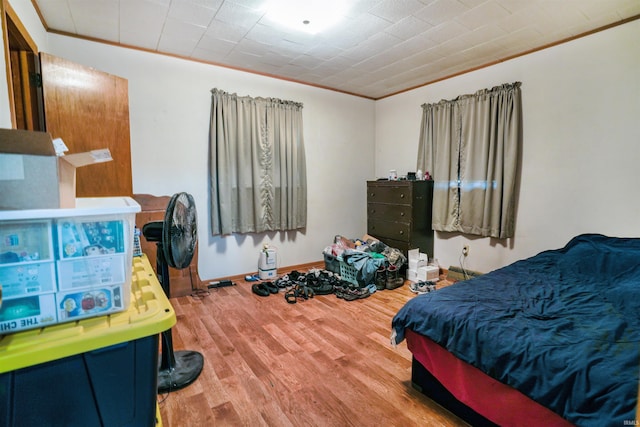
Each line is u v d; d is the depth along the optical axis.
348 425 1.53
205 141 3.44
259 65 3.49
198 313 2.80
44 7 2.29
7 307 0.69
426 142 4.06
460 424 1.54
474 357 1.41
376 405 1.67
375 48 3.03
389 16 2.44
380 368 1.99
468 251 3.73
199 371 1.91
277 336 2.39
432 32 2.71
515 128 3.16
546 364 1.19
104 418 0.75
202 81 3.37
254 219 3.74
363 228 4.89
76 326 0.74
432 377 1.69
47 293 0.73
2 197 0.71
